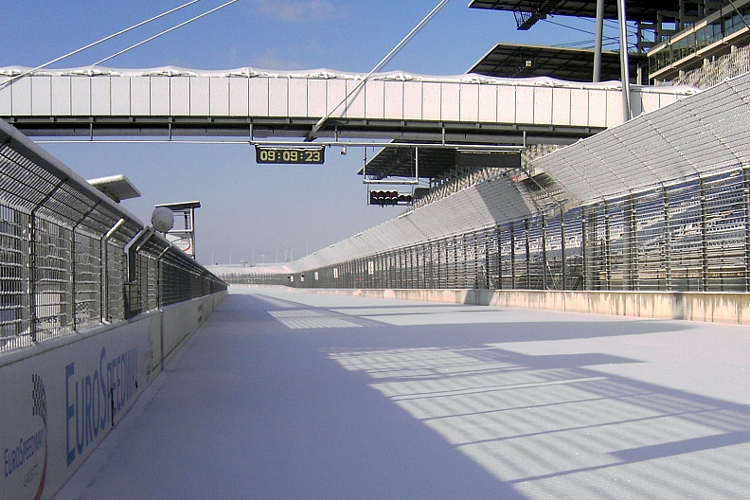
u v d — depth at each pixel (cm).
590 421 620
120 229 688
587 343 1396
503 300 3412
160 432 602
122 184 1205
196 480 450
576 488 419
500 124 2817
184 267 1656
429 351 1284
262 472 468
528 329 1831
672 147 2019
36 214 436
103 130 2692
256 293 9625
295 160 2594
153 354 948
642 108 2934
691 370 959
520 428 595
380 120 2745
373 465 482
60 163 411
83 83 2616
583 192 2589
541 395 764
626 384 835
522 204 3105
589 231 2628
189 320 1680
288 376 970
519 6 4997
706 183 1989
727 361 1060
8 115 2598
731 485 422
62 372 445
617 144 2197
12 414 342
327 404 735
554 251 2941
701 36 4438
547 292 2952
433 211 4188
